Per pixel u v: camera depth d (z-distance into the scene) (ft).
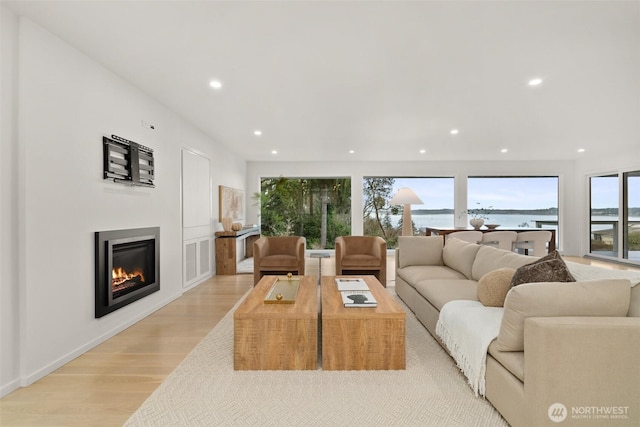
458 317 7.25
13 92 6.76
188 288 14.99
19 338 6.80
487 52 8.39
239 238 19.70
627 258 21.47
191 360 7.88
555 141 18.56
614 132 16.40
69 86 8.05
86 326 8.52
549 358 4.64
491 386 5.91
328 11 6.70
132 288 10.65
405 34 7.55
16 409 5.98
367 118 14.20
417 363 7.72
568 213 25.34
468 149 20.97
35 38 7.13
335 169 26.04
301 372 7.30
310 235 26.58
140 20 7.05
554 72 9.55
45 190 7.35
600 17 6.85
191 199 15.34
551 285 5.35
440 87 10.67
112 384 6.84
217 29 7.39
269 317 7.43
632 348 4.66
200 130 16.30
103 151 9.24
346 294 8.82
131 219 10.57
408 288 12.01
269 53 8.50
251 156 23.75
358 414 5.78
